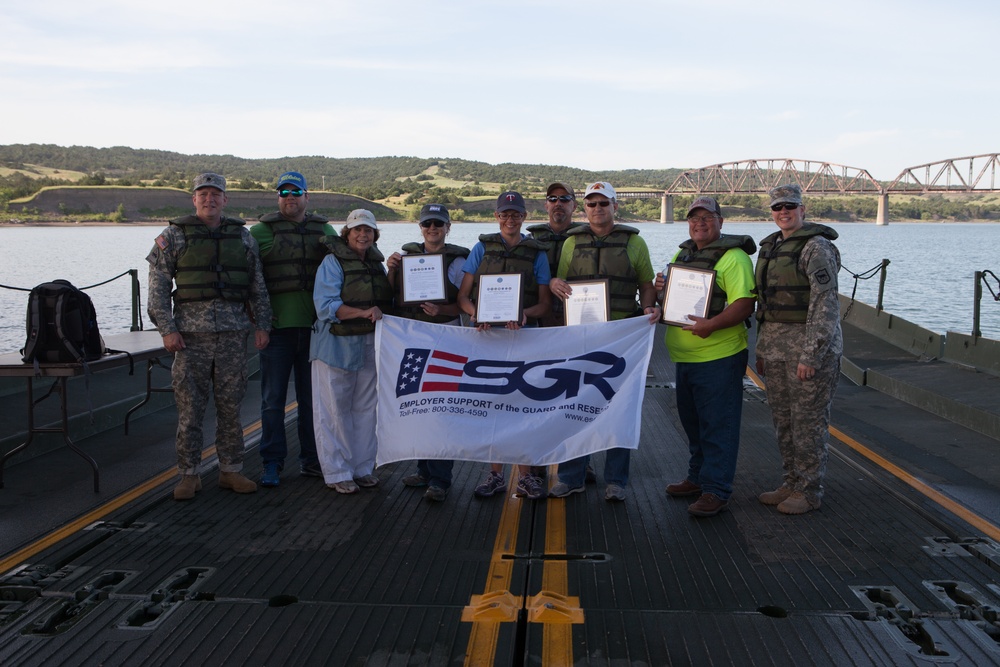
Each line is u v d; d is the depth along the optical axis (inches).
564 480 218.7
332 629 145.0
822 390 198.1
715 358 202.2
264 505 213.0
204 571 170.1
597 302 211.9
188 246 210.4
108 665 134.3
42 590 161.6
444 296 218.2
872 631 142.8
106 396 321.7
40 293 212.1
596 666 132.2
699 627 144.7
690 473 217.6
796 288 198.8
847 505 209.5
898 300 1202.0
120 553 179.9
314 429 226.2
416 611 151.5
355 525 197.8
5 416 280.5
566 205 227.5
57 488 227.8
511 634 142.5
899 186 6678.2
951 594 159.9
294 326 227.9
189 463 217.9
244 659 135.3
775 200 199.8
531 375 213.6
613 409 210.4
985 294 1277.1
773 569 169.2
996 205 7677.2
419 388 215.5
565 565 172.2
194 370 214.1
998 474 240.4
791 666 132.0
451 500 217.9
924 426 303.6
